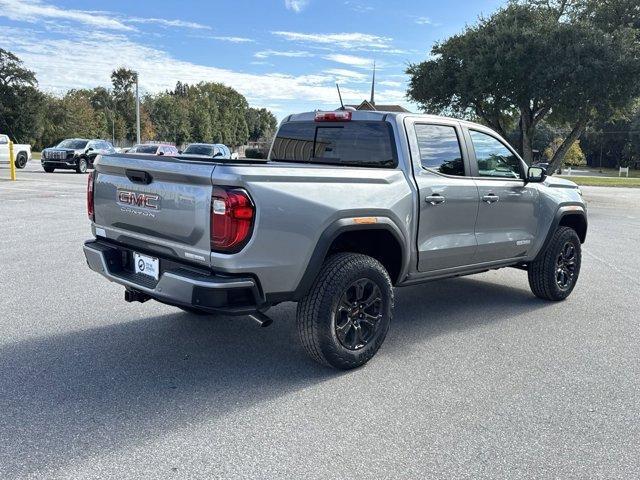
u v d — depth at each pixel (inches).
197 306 142.3
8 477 111.6
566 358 186.5
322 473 116.6
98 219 181.6
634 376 172.4
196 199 144.9
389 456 123.8
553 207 249.8
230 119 4645.7
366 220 166.2
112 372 164.6
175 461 119.3
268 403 147.8
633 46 855.7
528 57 869.8
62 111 2901.1
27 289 251.8
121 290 254.2
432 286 290.2
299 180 153.3
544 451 127.9
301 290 156.7
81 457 119.6
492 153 223.6
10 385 153.5
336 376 167.0
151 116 3494.1
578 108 894.4
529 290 285.3
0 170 1170.0
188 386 156.9
